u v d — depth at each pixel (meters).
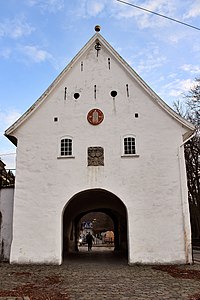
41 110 19.58
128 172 18.33
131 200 17.94
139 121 19.06
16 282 11.97
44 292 10.08
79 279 12.55
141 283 11.57
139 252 17.20
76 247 31.53
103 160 18.56
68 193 18.25
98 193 21.23
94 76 20.08
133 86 19.69
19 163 18.78
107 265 17.17
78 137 19.05
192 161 39.97
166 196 17.86
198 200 40.81
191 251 17.19
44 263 17.38
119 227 31.05
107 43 20.47
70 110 19.52
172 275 13.38
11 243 17.94
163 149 18.55
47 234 17.73
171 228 17.45
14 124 19.20
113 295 9.62
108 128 19.08
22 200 18.27
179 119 18.78
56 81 19.83
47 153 18.86
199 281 11.93
